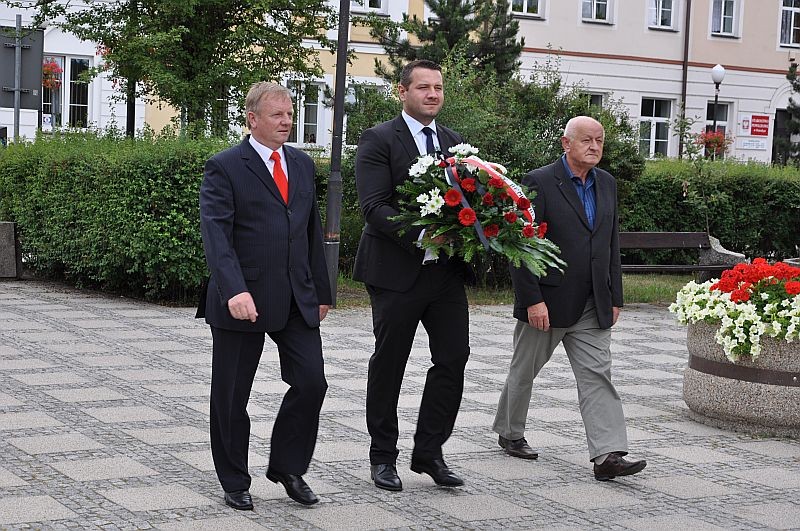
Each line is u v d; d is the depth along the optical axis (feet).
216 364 19.48
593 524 19.30
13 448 22.54
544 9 109.29
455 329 21.02
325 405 27.73
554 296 22.31
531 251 20.20
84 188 46.06
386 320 20.80
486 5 71.77
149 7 56.54
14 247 51.72
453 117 50.80
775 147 119.85
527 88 56.18
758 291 26.58
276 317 19.30
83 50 90.89
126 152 44.04
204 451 22.88
